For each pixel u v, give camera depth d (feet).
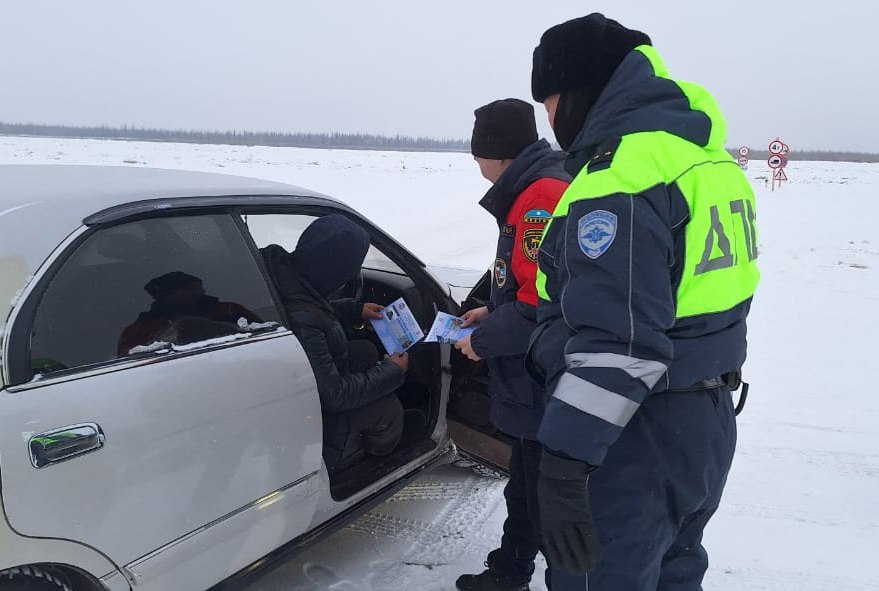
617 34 5.11
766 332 19.60
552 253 5.10
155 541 5.65
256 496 6.52
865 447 12.56
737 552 9.33
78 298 5.45
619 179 4.59
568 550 4.78
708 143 4.92
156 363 5.76
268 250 7.84
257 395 6.47
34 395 4.92
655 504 5.05
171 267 6.26
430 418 9.80
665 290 4.51
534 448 7.14
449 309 10.14
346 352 8.05
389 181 72.23
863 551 9.43
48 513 4.90
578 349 4.51
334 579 8.42
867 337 19.33
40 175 6.61
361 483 8.18
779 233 40.04
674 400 4.99
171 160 97.66
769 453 12.28
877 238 38.40
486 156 7.32
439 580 8.49
